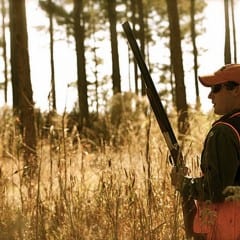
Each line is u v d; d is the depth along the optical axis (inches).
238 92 134.7
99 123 579.2
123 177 190.7
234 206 131.0
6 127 278.4
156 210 174.9
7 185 199.6
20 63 397.7
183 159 143.2
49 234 177.9
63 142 203.5
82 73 1119.0
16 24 402.6
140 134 366.0
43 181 213.3
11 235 171.8
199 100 453.7
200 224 136.1
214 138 129.0
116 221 168.6
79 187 192.9
